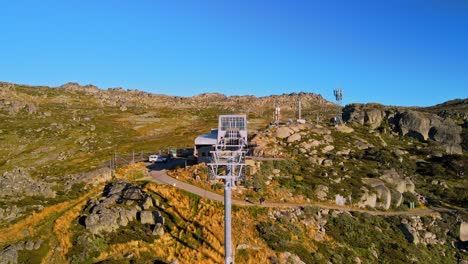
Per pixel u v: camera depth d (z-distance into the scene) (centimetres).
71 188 5953
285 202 6088
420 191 8181
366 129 11144
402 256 5678
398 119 11944
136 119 18588
